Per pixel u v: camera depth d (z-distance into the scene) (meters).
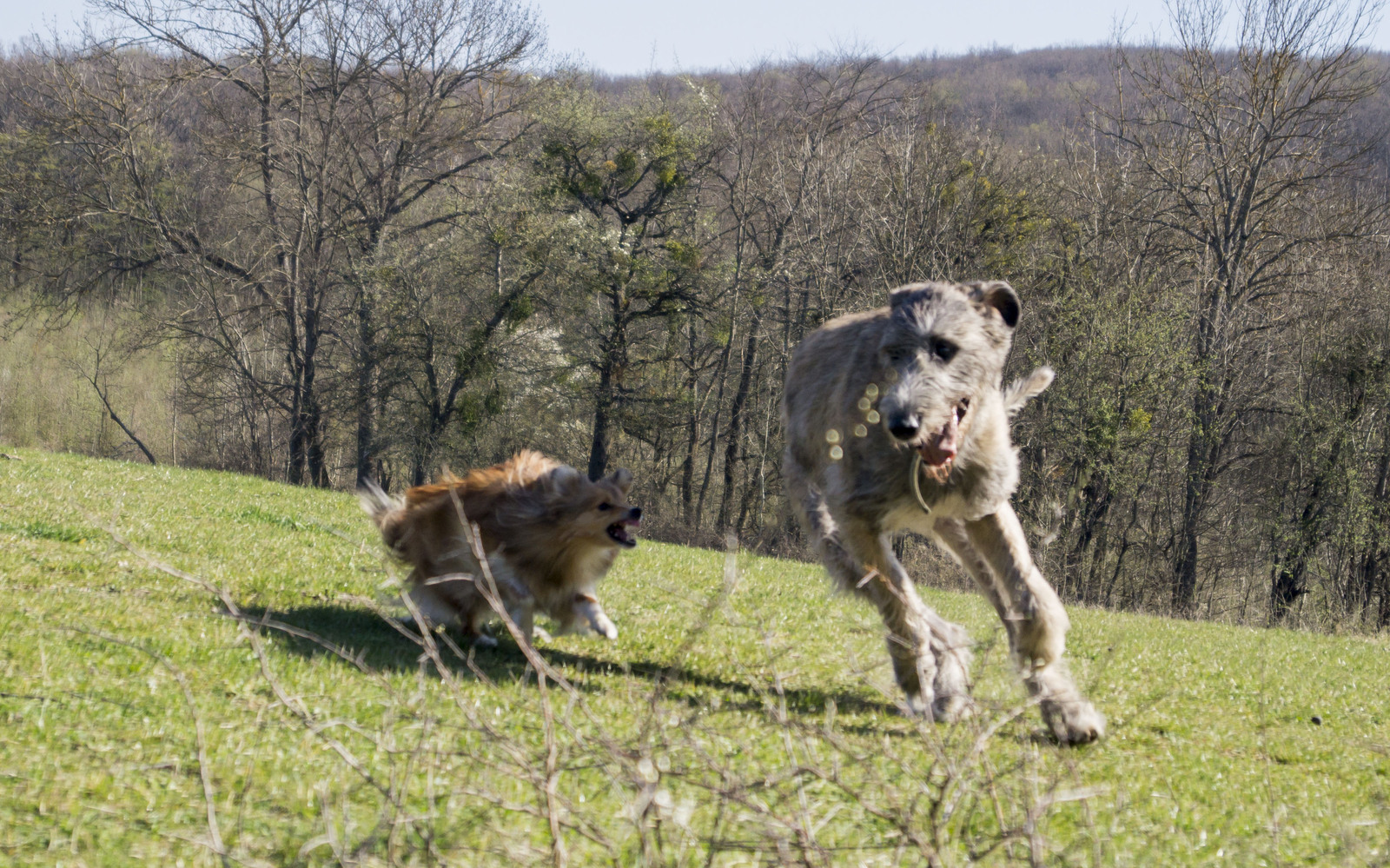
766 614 9.66
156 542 10.14
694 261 37.50
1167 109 31.52
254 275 37.75
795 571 15.66
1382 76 29.34
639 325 39.78
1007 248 33.75
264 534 11.58
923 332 5.95
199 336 37.06
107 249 36.34
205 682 5.55
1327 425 29.44
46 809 3.81
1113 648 6.41
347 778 4.28
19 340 41.28
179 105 38.12
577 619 7.59
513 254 36.28
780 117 39.22
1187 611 31.62
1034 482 30.33
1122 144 33.81
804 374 7.27
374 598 8.30
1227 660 10.48
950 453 5.90
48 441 40.25
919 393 5.68
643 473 42.03
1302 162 30.73
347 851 3.37
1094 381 28.56
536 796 4.21
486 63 36.84
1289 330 32.72
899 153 33.41
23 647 5.67
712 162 40.16
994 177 34.06
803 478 7.34
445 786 4.23
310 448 38.66
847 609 9.59
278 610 7.70
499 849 3.62
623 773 3.86
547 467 7.62
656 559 13.55
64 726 4.63
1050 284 32.81
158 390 42.16
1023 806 3.79
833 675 7.50
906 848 3.84
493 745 4.44
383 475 43.00
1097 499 30.80
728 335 37.94
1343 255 32.22
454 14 36.00
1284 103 29.72
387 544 7.77
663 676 6.71
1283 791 5.74
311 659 6.28
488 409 35.66
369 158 39.03
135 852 3.57
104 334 40.72
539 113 37.66
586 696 6.06
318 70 35.47
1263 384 32.84
